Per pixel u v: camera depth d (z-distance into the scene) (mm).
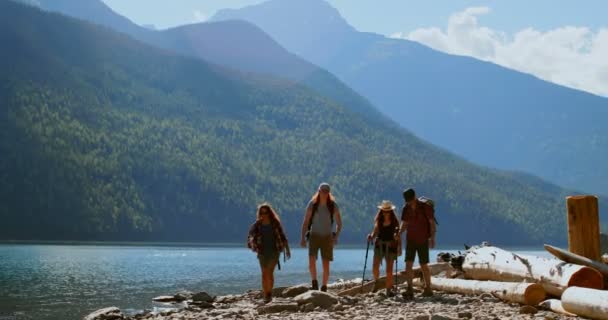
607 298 11039
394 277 19703
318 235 16094
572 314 11914
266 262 16141
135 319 17516
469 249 17938
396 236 16344
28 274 46562
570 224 14672
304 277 45625
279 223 16297
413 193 15945
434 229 16062
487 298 14852
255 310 15500
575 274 12992
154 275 49562
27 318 21266
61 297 29266
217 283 41062
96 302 27062
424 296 16172
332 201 16250
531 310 12461
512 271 15102
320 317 12883
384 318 12156
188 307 19594
